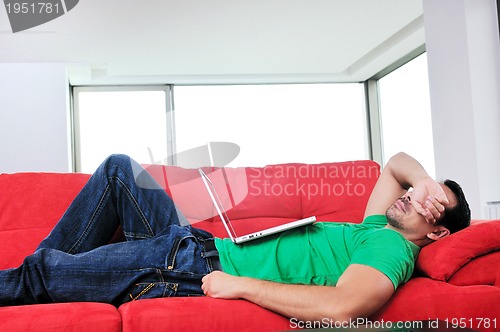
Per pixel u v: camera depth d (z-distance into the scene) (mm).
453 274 1619
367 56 7820
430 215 1759
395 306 1492
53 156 6953
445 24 4871
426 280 1616
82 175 2199
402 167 1970
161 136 8289
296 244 1810
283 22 6176
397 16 6105
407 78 7625
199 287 1764
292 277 1765
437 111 5059
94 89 8156
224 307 1478
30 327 1361
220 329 1443
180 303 1493
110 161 2018
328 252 1771
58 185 2115
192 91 8523
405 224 1793
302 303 1435
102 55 6930
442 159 5000
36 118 6969
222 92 8602
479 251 1603
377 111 8766
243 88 8680
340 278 1504
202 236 2006
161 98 8336
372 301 1424
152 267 1740
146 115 8258
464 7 4590
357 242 1724
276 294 1472
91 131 8117
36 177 2111
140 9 5590
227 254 1847
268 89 8719
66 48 6609
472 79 4551
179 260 1800
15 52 6633
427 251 1704
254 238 1832
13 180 2084
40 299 1653
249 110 8664
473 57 4566
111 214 2016
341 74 8539
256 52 7254
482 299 1509
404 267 1546
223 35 6516
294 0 5562
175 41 6625
